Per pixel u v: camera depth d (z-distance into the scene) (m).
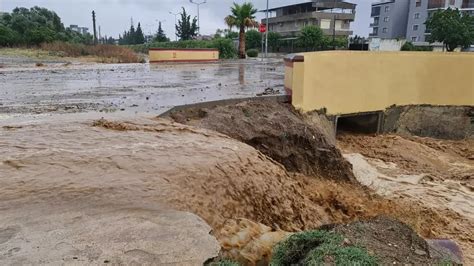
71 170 4.36
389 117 13.70
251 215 4.82
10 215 3.34
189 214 3.52
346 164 9.02
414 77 13.94
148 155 4.96
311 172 8.66
